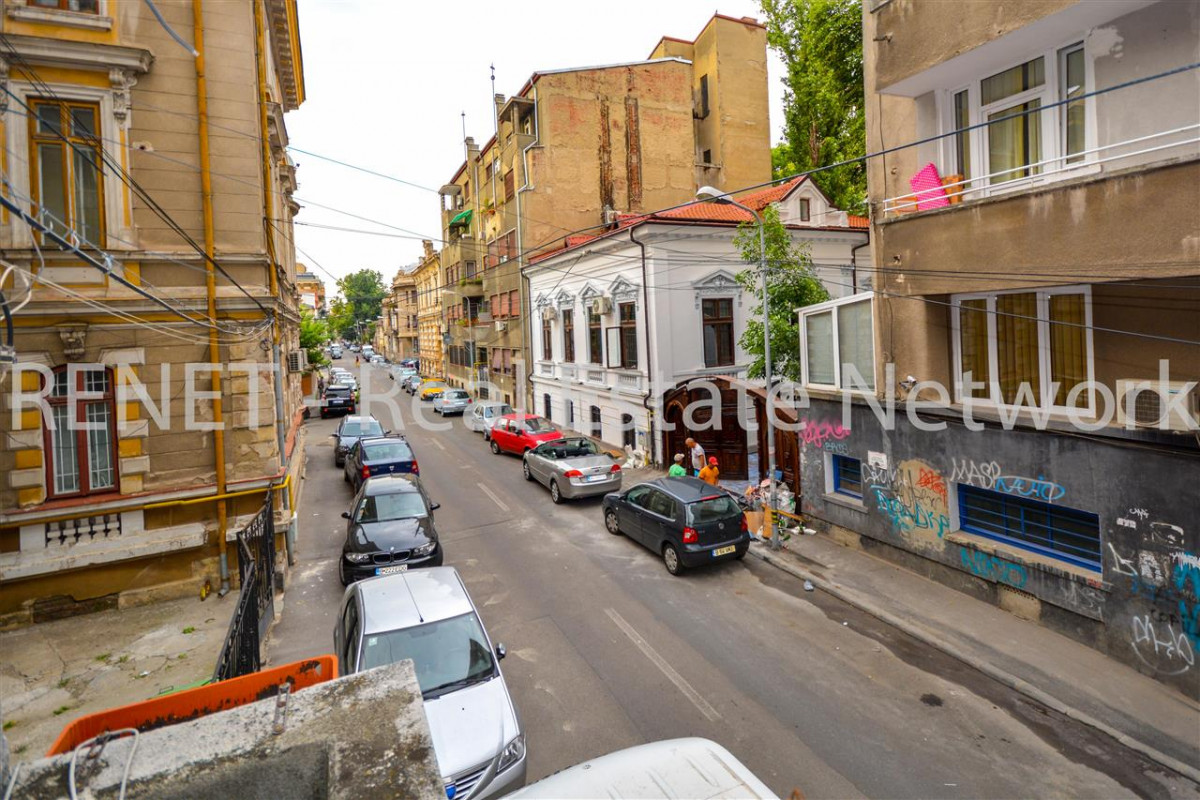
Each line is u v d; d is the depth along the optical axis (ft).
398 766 7.34
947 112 30.94
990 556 31.01
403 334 245.86
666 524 37.60
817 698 24.54
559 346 87.66
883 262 33.30
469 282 118.93
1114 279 23.45
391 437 67.15
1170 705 22.93
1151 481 24.21
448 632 22.97
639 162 96.22
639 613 32.37
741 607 32.78
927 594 32.71
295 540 45.52
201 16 34.78
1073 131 26.11
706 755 13.92
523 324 97.71
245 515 36.24
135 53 32.78
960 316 32.60
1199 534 22.76
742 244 57.41
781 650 28.27
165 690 25.67
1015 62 27.81
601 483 51.93
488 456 74.64
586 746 22.12
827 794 19.42
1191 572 23.04
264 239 37.22
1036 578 28.94
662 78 97.55
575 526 47.14
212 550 35.60
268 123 41.04
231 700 11.55
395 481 42.73
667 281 64.64
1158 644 24.22
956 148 30.83
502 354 111.55
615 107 94.53
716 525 36.86
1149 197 22.29
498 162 106.32
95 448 33.71
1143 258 22.54
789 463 46.98
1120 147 24.45
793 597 33.83
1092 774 20.01
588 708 24.32
